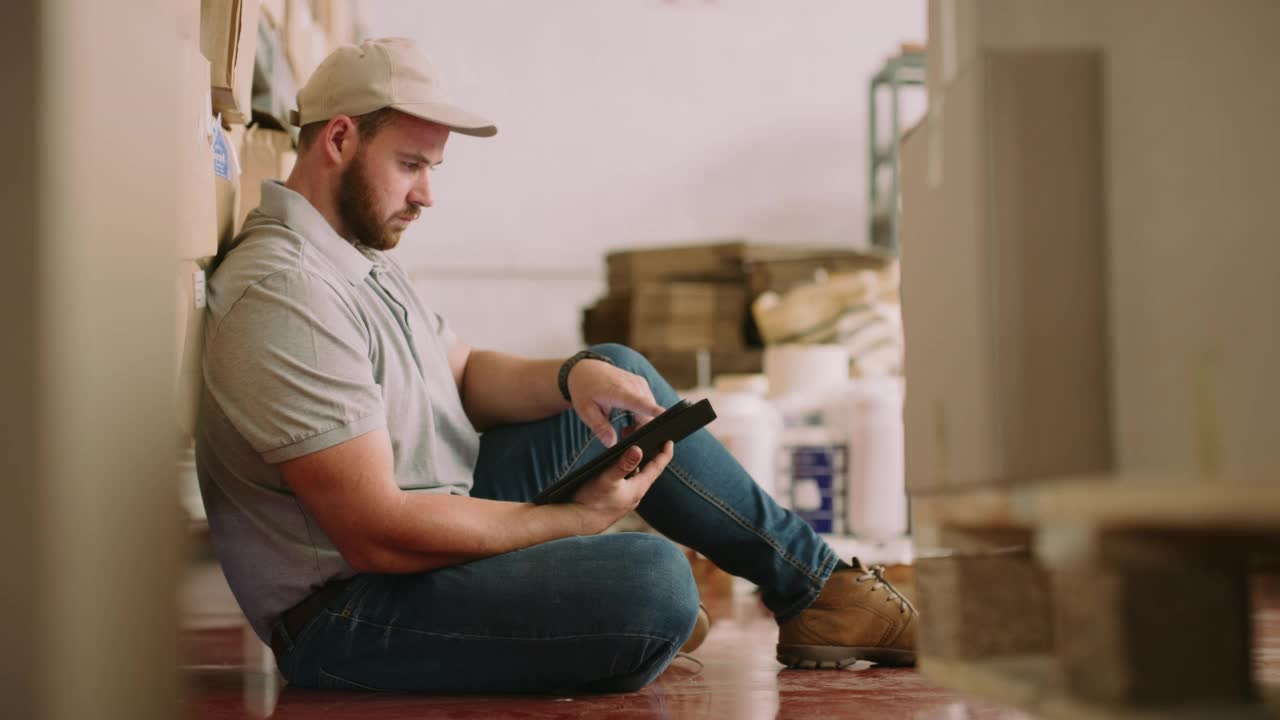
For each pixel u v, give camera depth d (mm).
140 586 883
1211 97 767
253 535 1543
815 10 6184
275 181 1627
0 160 795
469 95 6055
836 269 4816
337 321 1469
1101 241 815
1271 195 741
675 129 6145
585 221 6098
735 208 6156
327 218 1668
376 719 1377
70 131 807
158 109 918
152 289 903
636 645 1515
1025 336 812
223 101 1731
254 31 1845
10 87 796
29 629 802
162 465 913
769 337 4641
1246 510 615
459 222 6039
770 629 2469
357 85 1631
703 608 1964
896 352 4535
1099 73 821
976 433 835
